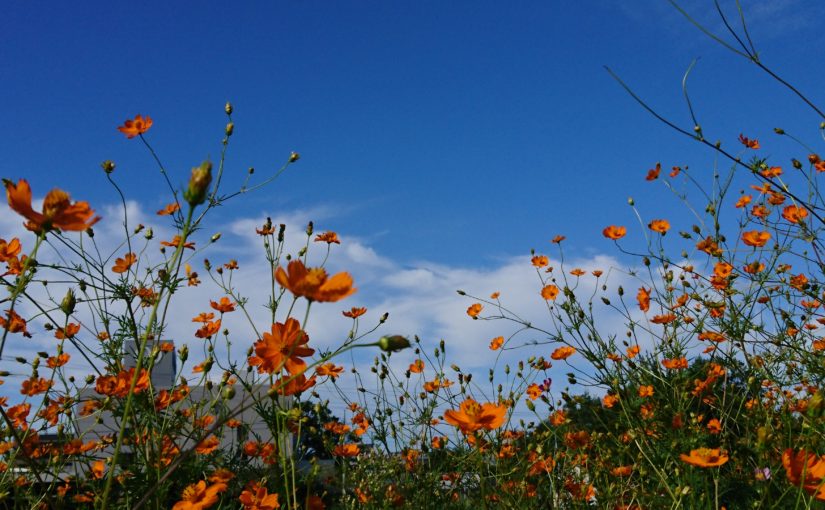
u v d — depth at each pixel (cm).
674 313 397
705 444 340
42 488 256
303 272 143
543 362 400
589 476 356
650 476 342
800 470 183
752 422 338
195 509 216
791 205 368
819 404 219
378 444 416
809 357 337
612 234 445
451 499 361
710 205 401
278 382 181
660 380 376
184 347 277
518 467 342
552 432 355
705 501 288
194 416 293
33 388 307
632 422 349
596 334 383
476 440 233
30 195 138
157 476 224
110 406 259
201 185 132
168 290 299
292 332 183
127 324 312
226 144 354
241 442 313
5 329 134
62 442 290
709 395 385
